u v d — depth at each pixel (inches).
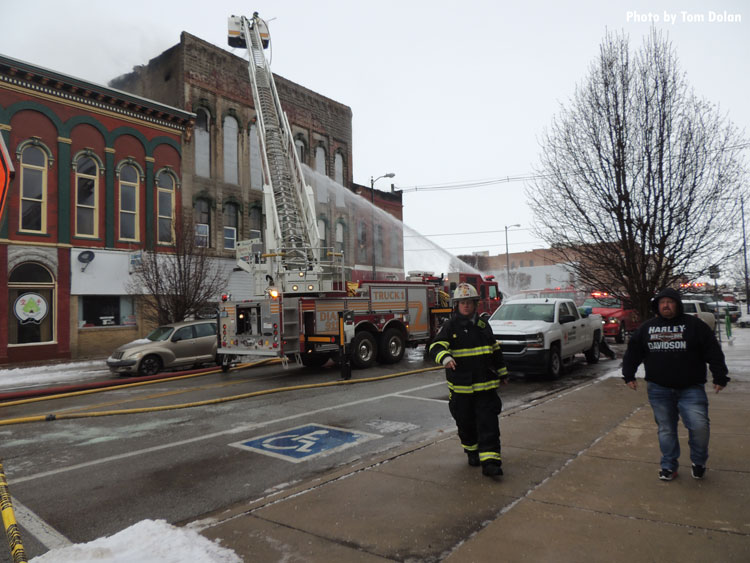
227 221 939.3
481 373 180.1
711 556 116.8
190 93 890.1
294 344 455.8
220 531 139.9
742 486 159.0
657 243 369.1
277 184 561.3
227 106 948.0
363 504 155.3
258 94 631.8
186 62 888.3
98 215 743.1
